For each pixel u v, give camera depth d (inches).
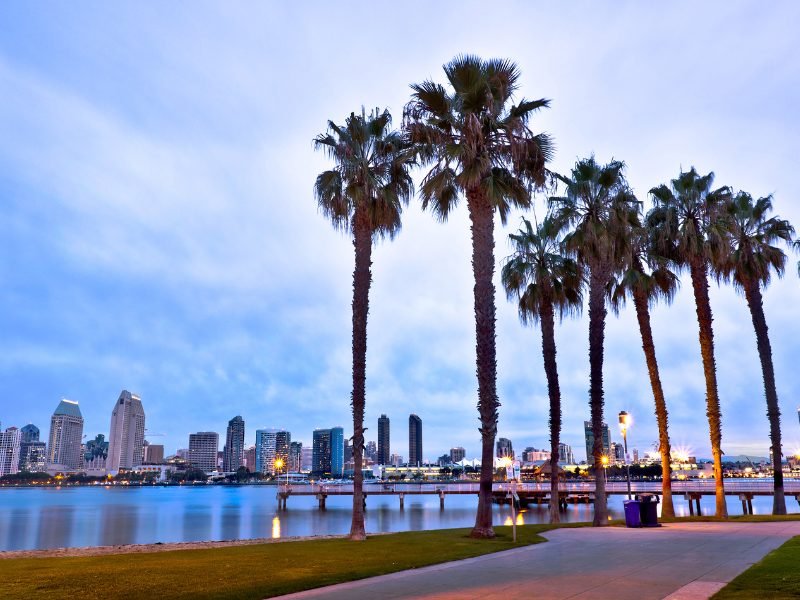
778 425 1357.0
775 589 395.9
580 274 1315.2
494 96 958.4
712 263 1337.4
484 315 892.0
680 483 2442.2
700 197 1306.6
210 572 547.5
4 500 6678.2
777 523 1067.3
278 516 2974.9
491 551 690.8
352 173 1013.8
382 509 3368.6
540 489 2758.4
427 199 981.8
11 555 881.5
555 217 1205.1
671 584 442.3
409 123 965.8
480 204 927.0
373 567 570.9
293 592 455.2
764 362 1382.9
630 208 1220.5
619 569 520.1
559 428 1327.5
